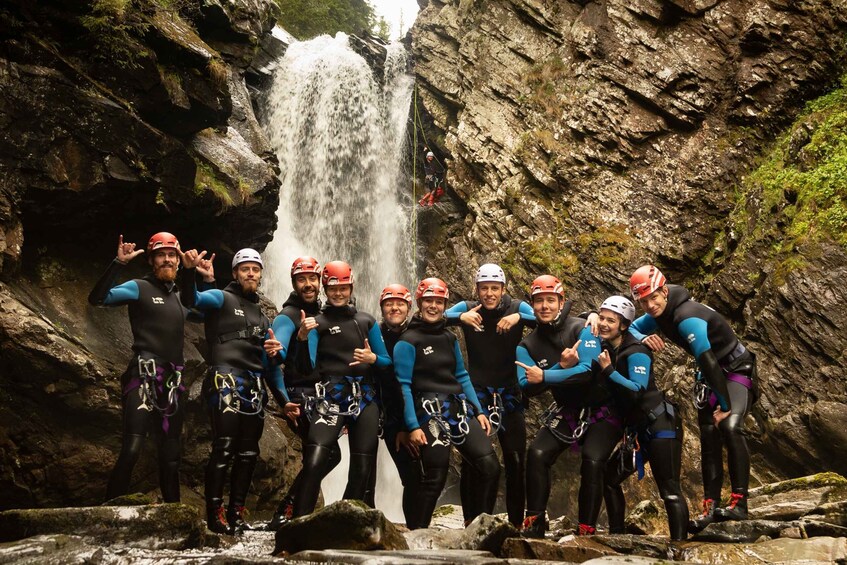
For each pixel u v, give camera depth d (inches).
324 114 812.0
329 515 175.8
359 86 839.7
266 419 431.8
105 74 374.9
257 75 776.9
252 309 259.0
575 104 654.5
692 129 611.2
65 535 164.2
